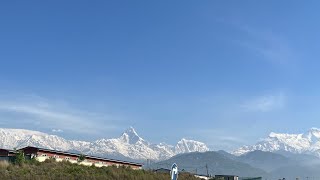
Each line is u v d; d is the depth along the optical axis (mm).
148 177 93500
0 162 73500
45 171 73438
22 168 72062
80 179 72938
